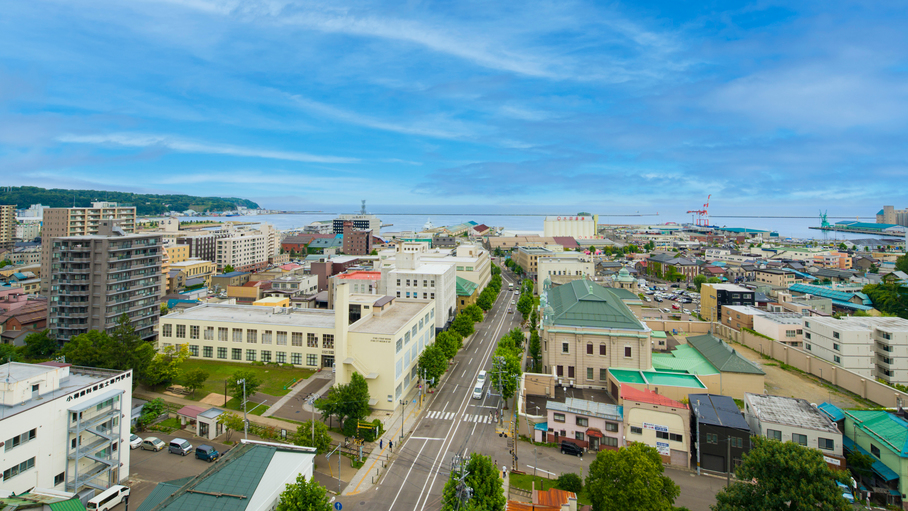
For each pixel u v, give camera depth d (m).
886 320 116.94
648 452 60.12
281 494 49.44
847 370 104.75
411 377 106.31
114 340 99.00
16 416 54.75
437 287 154.62
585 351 98.25
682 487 67.25
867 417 74.31
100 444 64.50
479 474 54.19
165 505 47.06
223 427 82.62
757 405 78.50
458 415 93.56
